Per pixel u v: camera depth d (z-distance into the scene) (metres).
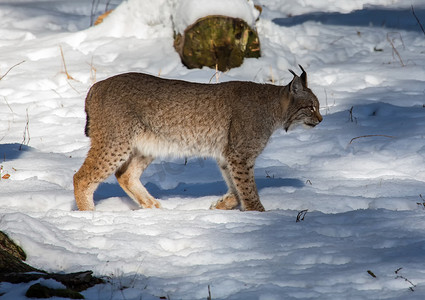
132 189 10.80
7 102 16.91
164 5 20.27
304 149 14.09
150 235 8.57
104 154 10.33
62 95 17.44
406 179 11.86
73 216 9.41
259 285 6.79
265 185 11.73
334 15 25.80
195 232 8.70
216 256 7.77
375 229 8.81
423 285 6.74
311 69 19.70
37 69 18.88
